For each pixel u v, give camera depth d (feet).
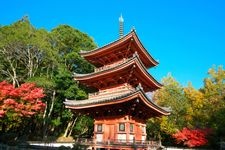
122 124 100.63
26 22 169.58
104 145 97.60
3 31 161.99
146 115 115.14
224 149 144.56
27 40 151.84
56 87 158.51
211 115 171.22
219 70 191.62
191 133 155.02
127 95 91.91
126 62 100.12
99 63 127.75
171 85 195.93
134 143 90.63
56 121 159.84
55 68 171.22
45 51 158.71
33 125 162.71
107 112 106.73
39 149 89.04
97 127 110.11
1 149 83.20
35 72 164.86
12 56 158.40
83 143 103.76
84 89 170.09
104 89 116.98
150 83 120.06
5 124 110.93
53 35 176.04
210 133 155.22
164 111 115.34
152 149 101.40
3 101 104.32
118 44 112.27
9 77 160.76
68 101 115.34
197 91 193.77
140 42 114.01
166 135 189.57
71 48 185.98
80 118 172.55
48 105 167.43
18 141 110.22
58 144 132.57
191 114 182.80
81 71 186.29
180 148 157.38
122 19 135.95
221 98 177.47
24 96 109.91
